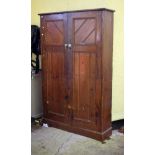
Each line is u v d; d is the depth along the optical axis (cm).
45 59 340
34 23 373
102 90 290
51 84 339
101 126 296
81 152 273
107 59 295
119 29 335
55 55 328
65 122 331
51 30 326
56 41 323
